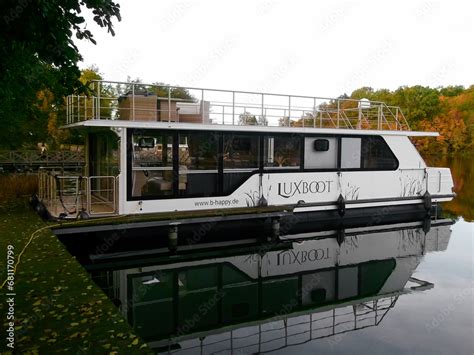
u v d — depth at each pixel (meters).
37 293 5.87
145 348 4.50
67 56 4.21
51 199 10.86
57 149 26.33
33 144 26.08
